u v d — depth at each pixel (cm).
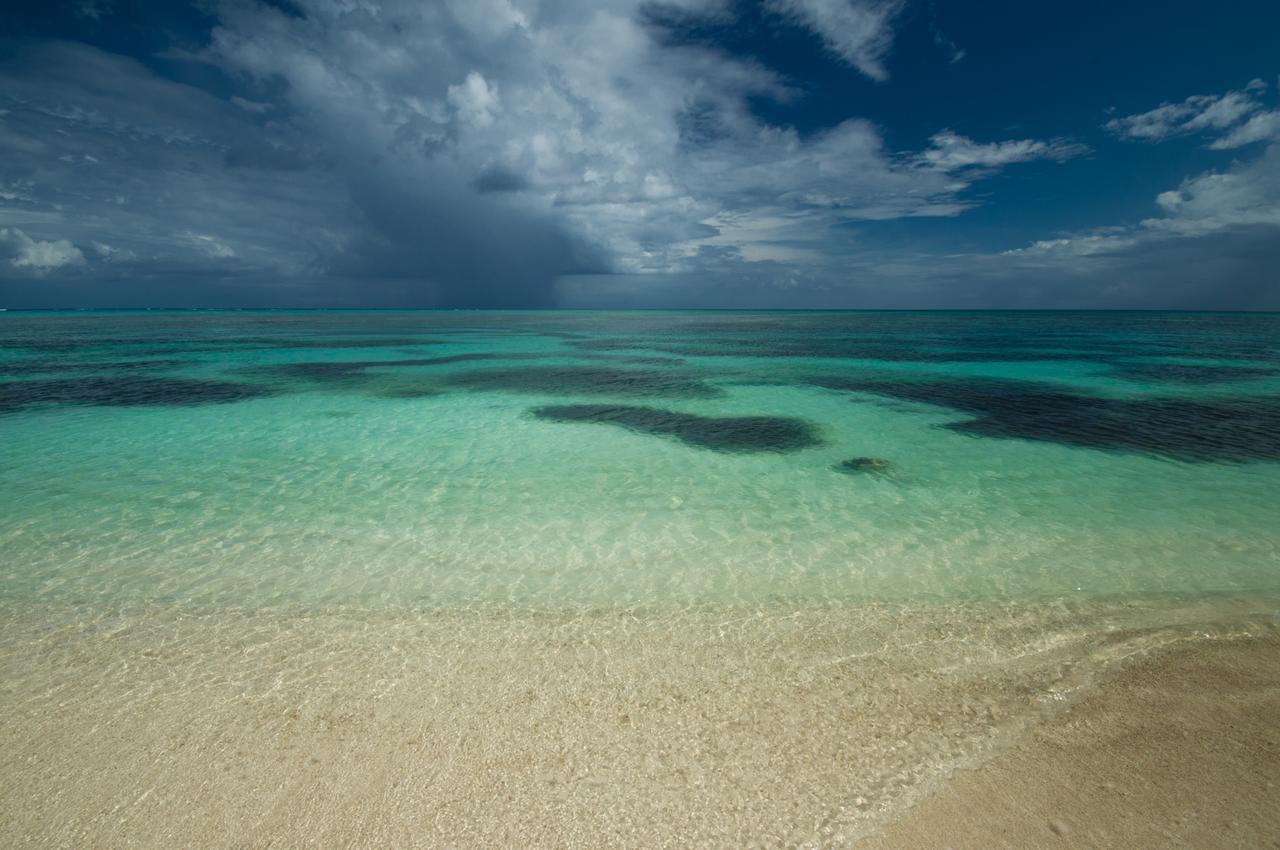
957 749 409
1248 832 334
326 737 428
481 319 10650
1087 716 440
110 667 513
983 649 538
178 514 898
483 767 399
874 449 1317
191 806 366
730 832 346
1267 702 451
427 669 514
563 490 1034
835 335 5859
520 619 604
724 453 1288
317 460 1212
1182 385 2289
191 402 1872
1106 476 1102
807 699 468
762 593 660
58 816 358
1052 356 3531
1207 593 645
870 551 776
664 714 452
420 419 1641
